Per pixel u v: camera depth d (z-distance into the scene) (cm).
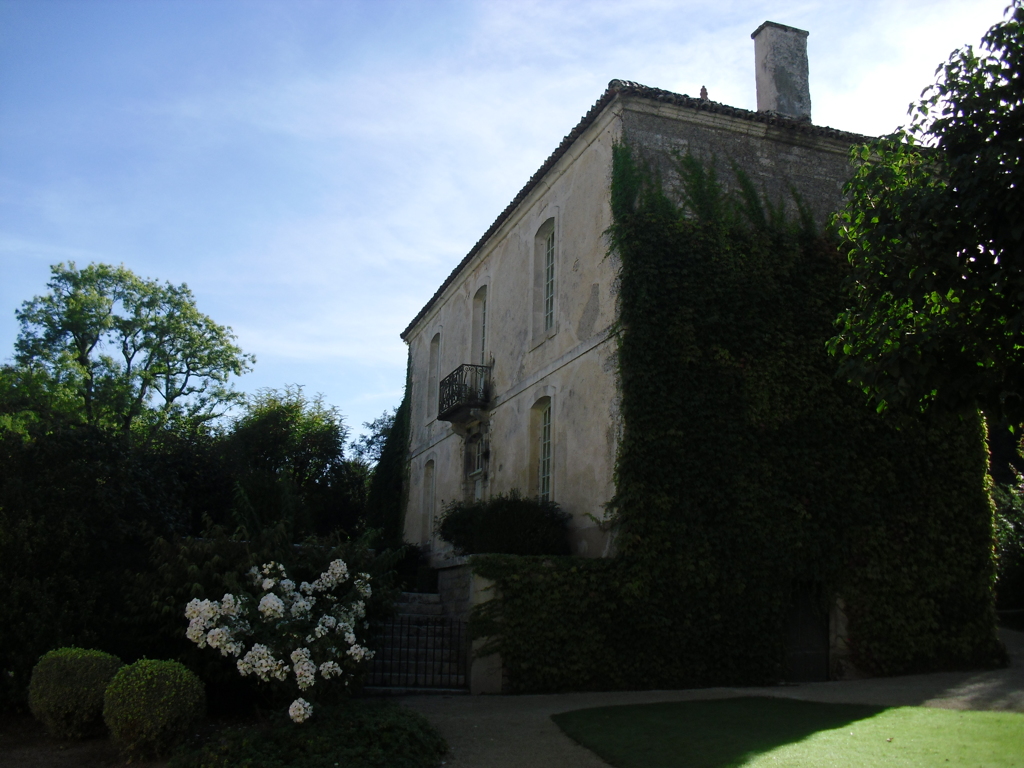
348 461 2798
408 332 2484
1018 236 664
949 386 713
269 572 782
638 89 1278
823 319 1268
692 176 1284
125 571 877
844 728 725
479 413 1759
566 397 1373
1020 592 1683
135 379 3058
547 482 1453
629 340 1181
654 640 1089
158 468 1136
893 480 1241
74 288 3055
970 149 765
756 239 1276
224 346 3294
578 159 1430
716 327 1213
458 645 1112
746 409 1193
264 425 2684
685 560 1120
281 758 643
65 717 750
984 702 898
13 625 814
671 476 1142
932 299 788
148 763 692
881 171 816
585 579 1087
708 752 651
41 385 2769
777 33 1524
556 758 676
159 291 3186
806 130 1355
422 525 2130
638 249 1216
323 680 730
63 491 890
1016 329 663
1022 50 729
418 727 705
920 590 1223
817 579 1171
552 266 1546
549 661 1049
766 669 1119
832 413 1233
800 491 1190
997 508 1803
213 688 827
